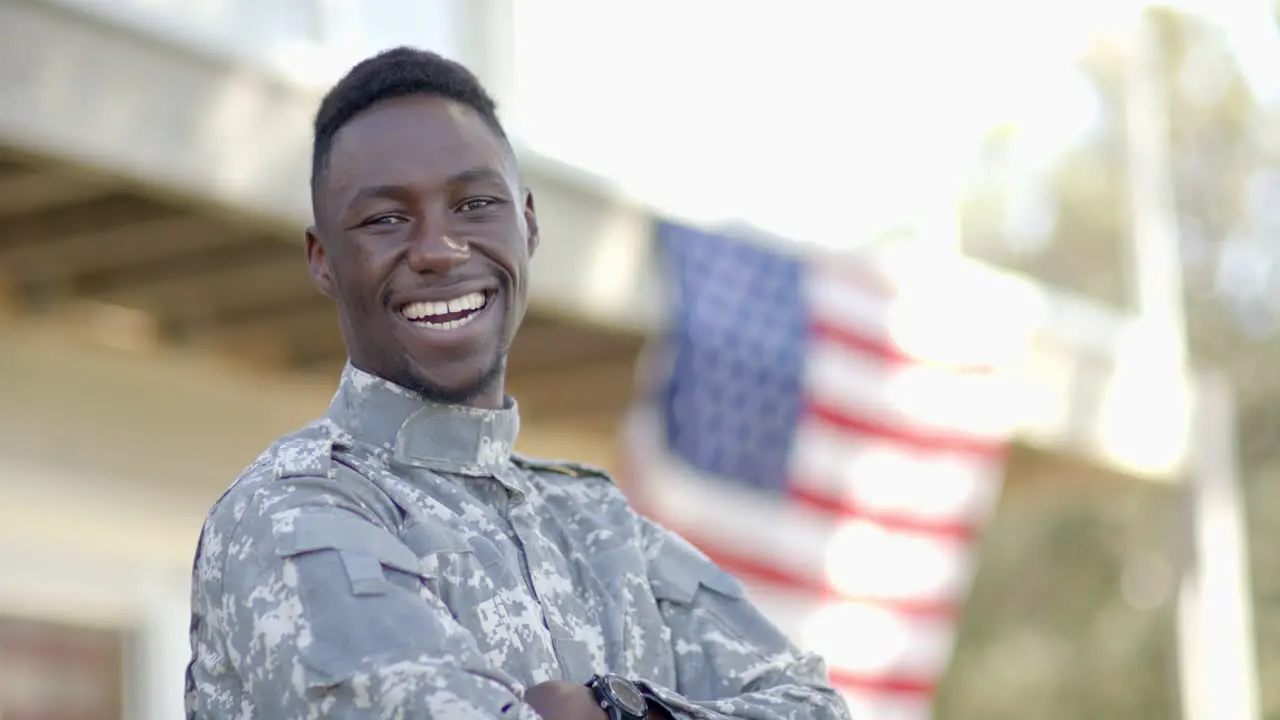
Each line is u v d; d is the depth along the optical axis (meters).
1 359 14.12
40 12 10.05
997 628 39.78
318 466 4.48
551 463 5.20
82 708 14.70
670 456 14.30
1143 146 21.59
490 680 4.14
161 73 10.70
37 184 11.37
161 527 15.48
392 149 4.79
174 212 11.95
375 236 4.79
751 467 14.72
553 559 4.80
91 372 14.88
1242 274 40.97
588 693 4.41
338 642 4.11
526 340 15.97
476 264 4.84
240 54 11.12
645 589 4.93
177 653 15.49
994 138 36.78
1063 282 38.72
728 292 14.80
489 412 4.85
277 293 14.12
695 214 15.05
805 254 15.92
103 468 14.95
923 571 15.72
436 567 4.47
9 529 14.18
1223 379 21.34
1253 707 22.03
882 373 15.82
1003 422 16.62
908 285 16.31
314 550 4.24
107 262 12.99
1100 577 39.25
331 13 13.31
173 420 15.64
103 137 10.34
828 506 15.16
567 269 13.68
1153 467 20.02
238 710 4.25
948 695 39.78
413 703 4.02
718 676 5.00
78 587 14.70
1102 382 19.42
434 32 14.66
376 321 4.80
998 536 39.91
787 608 14.84
